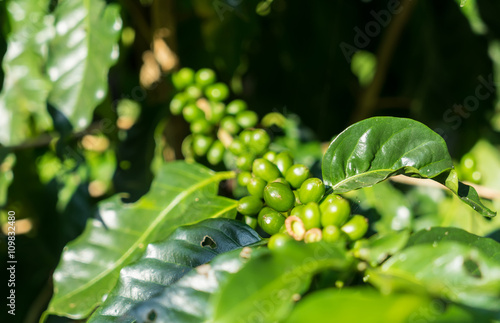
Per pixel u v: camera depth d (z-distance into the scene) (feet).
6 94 1.65
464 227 1.64
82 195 1.86
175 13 1.81
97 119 1.81
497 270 0.94
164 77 1.76
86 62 1.48
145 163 1.71
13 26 1.63
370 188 1.52
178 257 1.18
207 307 1.03
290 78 2.08
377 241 1.04
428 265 0.97
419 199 1.75
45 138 1.79
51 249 1.87
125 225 1.37
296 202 1.22
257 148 1.39
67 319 1.67
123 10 1.70
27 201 1.92
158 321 1.03
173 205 1.38
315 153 1.75
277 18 1.99
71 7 1.49
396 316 0.85
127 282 1.16
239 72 2.00
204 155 1.63
